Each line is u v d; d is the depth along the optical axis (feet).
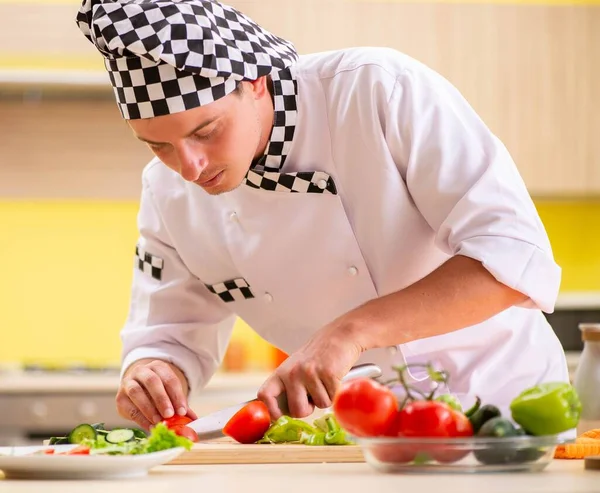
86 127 13.98
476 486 3.62
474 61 13.57
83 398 12.07
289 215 6.01
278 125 5.82
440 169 5.43
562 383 4.15
